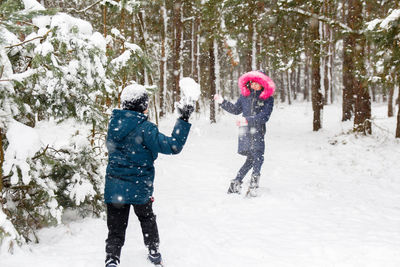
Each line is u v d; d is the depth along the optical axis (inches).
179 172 269.3
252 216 166.9
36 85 132.3
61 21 118.0
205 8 400.8
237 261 117.2
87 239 127.7
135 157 101.9
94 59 125.7
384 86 299.9
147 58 169.0
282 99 1547.7
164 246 126.2
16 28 107.6
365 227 150.9
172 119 698.2
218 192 212.2
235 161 318.7
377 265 113.5
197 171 274.1
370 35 257.0
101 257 111.2
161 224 149.6
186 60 933.2
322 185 235.6
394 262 115.1
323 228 149.9
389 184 241.1
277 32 394.0
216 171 275.1
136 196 101.8
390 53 262.5
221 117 739.4
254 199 196.2
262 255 122.2
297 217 165.6
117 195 101.0
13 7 104.6
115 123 103.4
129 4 169.0
